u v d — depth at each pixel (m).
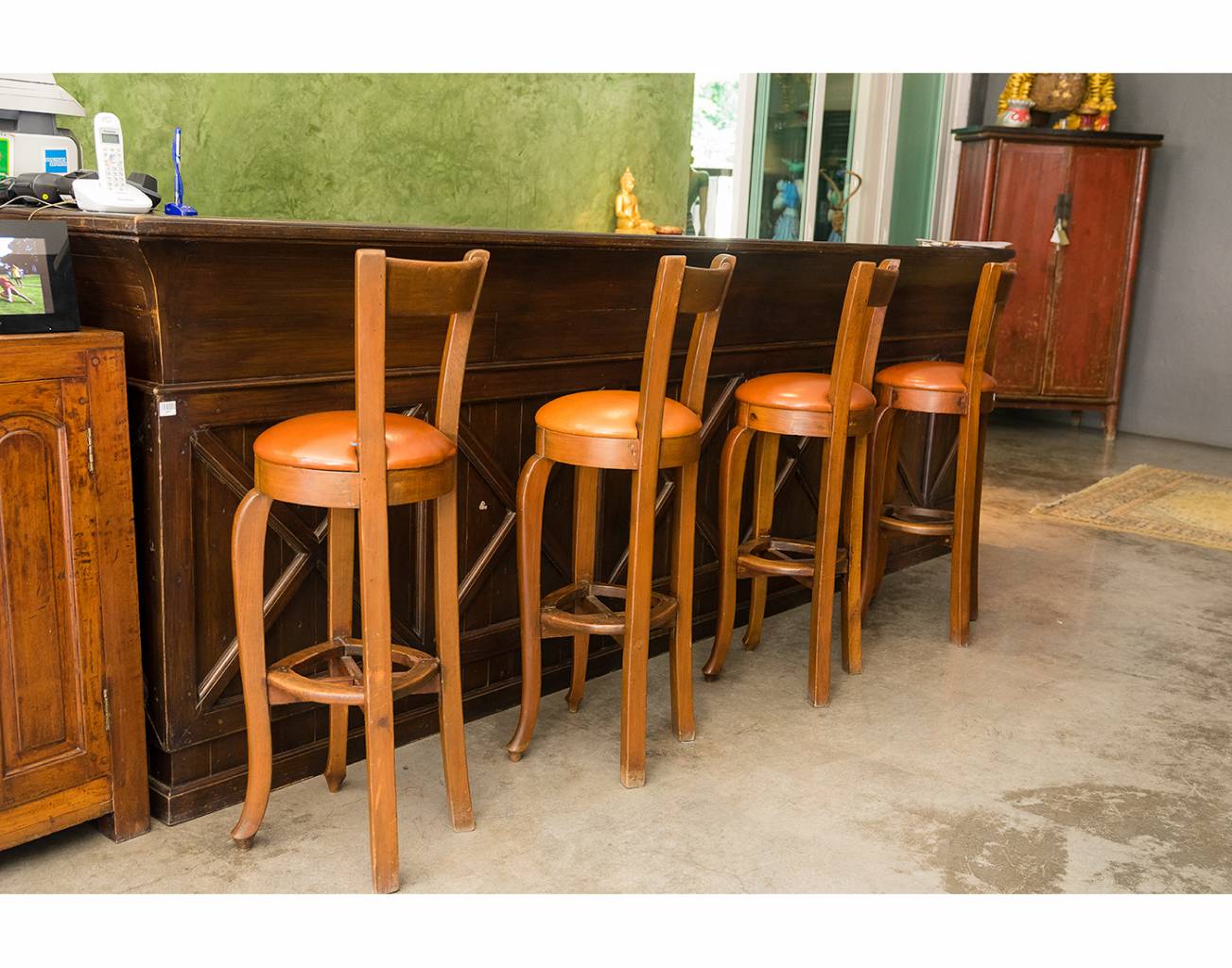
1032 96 7.44
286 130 4.59
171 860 2.31
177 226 2.11
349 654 2.49
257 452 2.16
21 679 2.15
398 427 2.20
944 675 3.49
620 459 2.56
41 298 2.10
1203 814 2.68
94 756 2.29
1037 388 7.61
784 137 7.53
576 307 3.07
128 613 2.30
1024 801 2.71
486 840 2.43
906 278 4.24
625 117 6.17
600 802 2.62
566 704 3.18
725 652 3.36
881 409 3.72
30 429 2.10
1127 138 7.23
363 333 2.00
